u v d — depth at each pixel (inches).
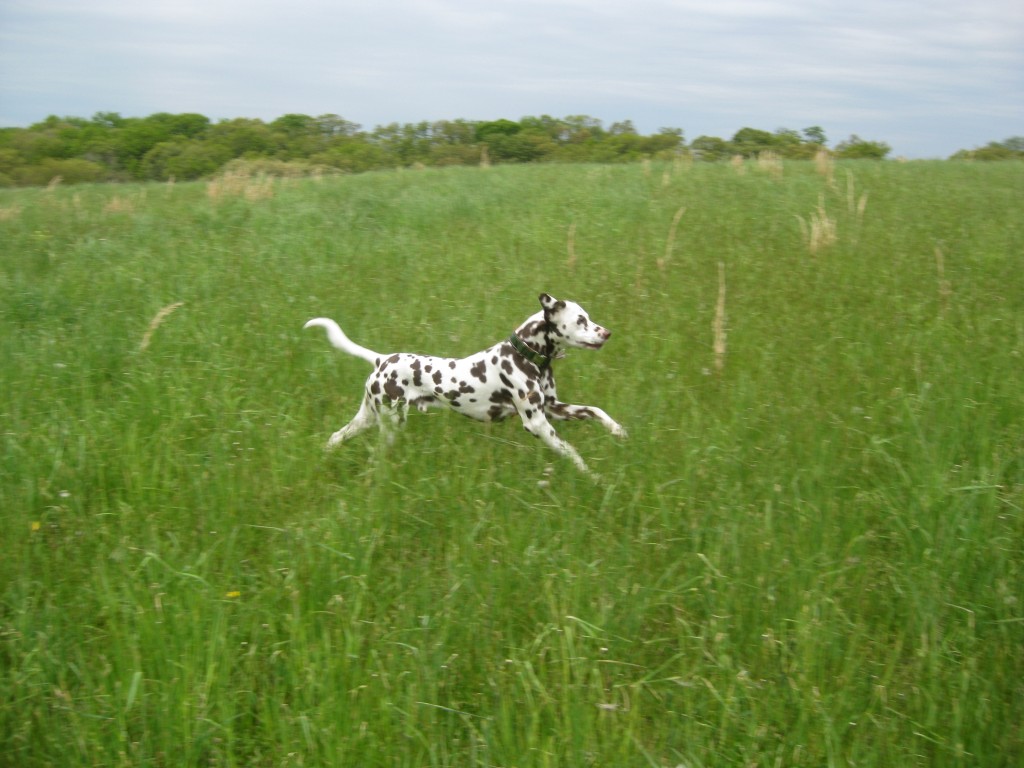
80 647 164.9
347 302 365.4
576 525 199.5
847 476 217.8
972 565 179.0
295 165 1130.0
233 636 163.8
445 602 172.6
